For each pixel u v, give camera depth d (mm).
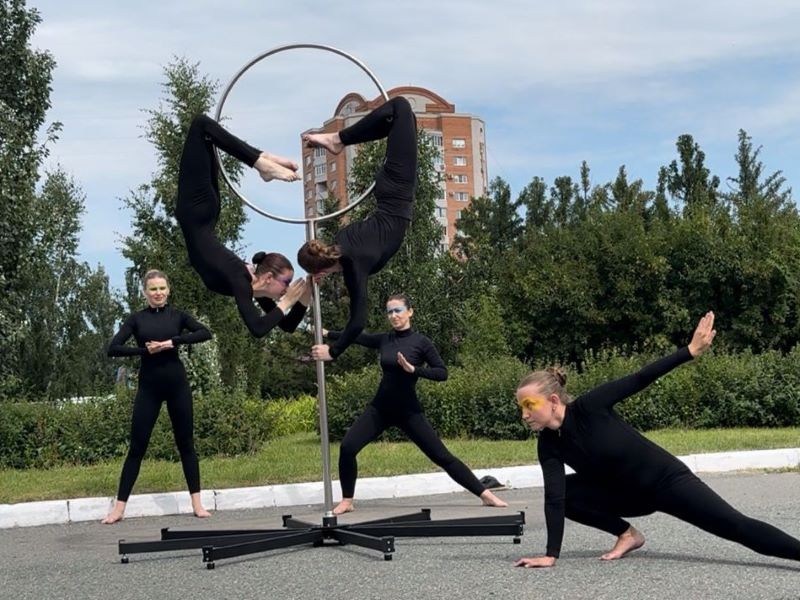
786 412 15250
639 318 27516
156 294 8578
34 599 5109
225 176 6551
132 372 27688
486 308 26656
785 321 26234
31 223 23938
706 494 4984
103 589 5277
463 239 37844
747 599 4242
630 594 4422
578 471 5293
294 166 6281
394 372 8398
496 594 4551
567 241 30062
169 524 8352
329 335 8703
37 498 9508
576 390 15805
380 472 10719
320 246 5973
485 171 82500
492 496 8406
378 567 5496
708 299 27000
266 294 6461
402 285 27438
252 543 6039
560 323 28781
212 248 6199
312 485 9805
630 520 7059
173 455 13211
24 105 25938
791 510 7227
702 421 15336
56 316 48250
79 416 13266
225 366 28188
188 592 5051
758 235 26609
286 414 19500
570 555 5641
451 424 15445
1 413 13031
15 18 25859
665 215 32438
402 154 6430
